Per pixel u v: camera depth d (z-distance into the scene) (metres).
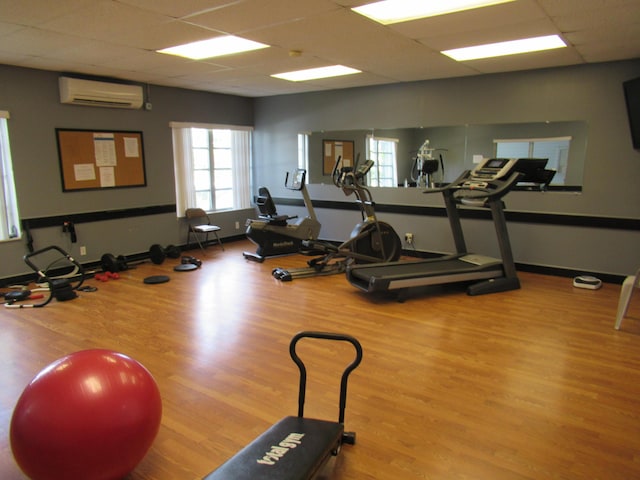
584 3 2.93
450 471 2.06
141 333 3.68
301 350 3.35
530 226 5.47
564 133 5.12
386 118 6.38
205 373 3.00
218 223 7.42
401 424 2.42
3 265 4.93
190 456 2.18
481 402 2.64
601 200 5.01
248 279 5.34
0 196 4.89
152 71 5.25
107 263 5.55
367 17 3.25
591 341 3.49
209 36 3.73
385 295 4.70
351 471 2.05
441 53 4.38
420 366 3.09
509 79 5.38
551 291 4.79
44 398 1.75
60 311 4.22
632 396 2.70
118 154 5.89
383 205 6.59
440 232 6.16
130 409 1.84
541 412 2.53
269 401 2.65
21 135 4.96
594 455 2.16
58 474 1.74
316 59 4.62
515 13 3.14
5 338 3.59
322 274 5.52
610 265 5.05
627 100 4.48
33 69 4.99
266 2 2.92
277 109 7.48
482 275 4.75
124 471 1.88
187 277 5.44
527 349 3.36
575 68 4.96
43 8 3.01
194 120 6.81
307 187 7.36
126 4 2.95
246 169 7.80
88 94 5.32
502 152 5.56
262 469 1.72
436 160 6.03
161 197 6.49
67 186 5.40
